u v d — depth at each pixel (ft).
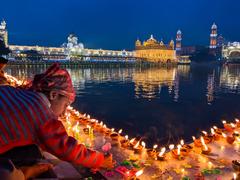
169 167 10.39
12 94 5.31
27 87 6.44
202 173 9.80
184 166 10.43
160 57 434.30
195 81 157.28
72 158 5.78
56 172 7.70
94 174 8.62
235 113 57.82
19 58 375.66
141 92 103.96
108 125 44.80
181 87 123.24
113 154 11.66
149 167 10.41
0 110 5.00
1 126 4.99
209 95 94.43
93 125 15.89
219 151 11.94
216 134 13.42
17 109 5.09
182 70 304.91
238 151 11.92
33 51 408.26
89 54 467.93
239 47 575.79
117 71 274.98
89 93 100.73
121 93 100.53
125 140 12.89
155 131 39.11
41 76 6.02
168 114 55.77
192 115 54.90
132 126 43.45
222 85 132.98
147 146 31.24
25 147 5.50
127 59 447.01
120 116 53.88
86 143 12.84
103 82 149.28
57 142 5.46
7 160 5.12
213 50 620.08
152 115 54.85
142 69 325.42
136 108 65.82
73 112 19.01
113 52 509.76
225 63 574.56
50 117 5.41
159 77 189.57
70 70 292.81
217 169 10.13
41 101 5.41
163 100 81.82
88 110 62.95
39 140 5.41
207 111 60.70
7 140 5.07
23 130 5.11
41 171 6.07
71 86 6.23
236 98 86.12
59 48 467.93
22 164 5.62
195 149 11.87
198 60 604.90
